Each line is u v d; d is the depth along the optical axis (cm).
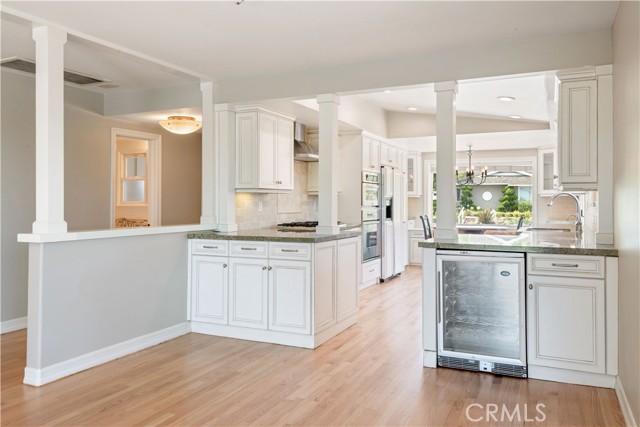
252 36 343
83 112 507
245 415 265
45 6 292
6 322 436
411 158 891
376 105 698
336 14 305
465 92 511
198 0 284
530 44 348
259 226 545
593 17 307
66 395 294
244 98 456
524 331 322
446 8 295
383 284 703
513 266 328
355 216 654
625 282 268
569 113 340
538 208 822
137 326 386
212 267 432
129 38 348
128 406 278
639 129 216
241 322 419
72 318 332
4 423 255
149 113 514
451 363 343
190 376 327
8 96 440
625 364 266
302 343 396
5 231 436
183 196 643
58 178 321
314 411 271
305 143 608
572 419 259
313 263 390
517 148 838
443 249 346
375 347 395
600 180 328
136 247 386
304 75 430
